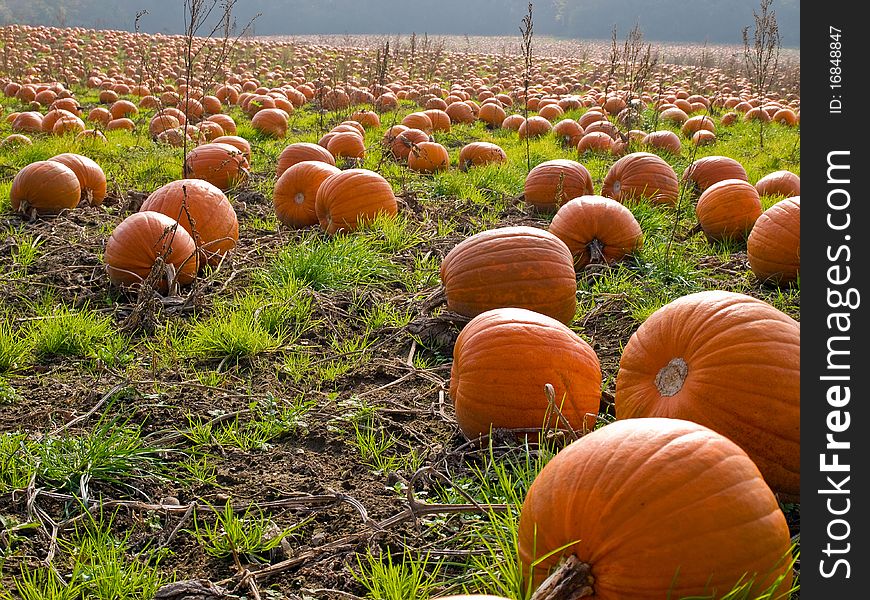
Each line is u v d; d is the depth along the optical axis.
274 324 6.14
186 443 4.43
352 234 8.32
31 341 5.57
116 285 6.77
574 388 4.23
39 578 3.27
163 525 3.71
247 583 3.26
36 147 12.35
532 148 14.98
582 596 2.55
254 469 4.19
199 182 7.70
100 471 4.03
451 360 5.64
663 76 35.72
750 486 2.61
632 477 2.60
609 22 107.50
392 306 6.64
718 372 3.61
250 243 8.51
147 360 5.49
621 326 6.25
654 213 9.41
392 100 21.20
